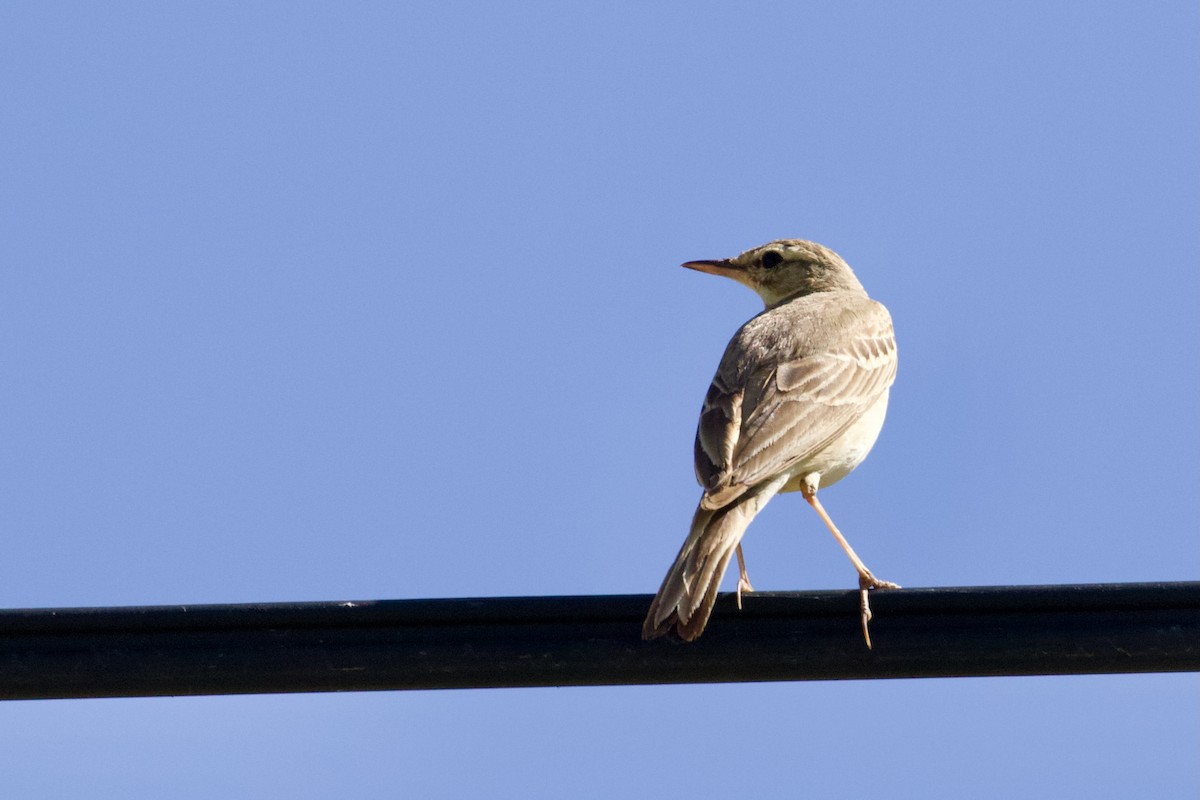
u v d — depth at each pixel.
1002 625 11.42
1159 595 11.27
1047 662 11.38
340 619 11.52
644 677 11.62
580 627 11.62
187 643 11.51
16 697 11.54
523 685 11.65
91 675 11.47
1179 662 11.27
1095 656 11.32
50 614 11.50
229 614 11.53
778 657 11.59
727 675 11.62
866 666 11.55
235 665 11.48
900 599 11.52
